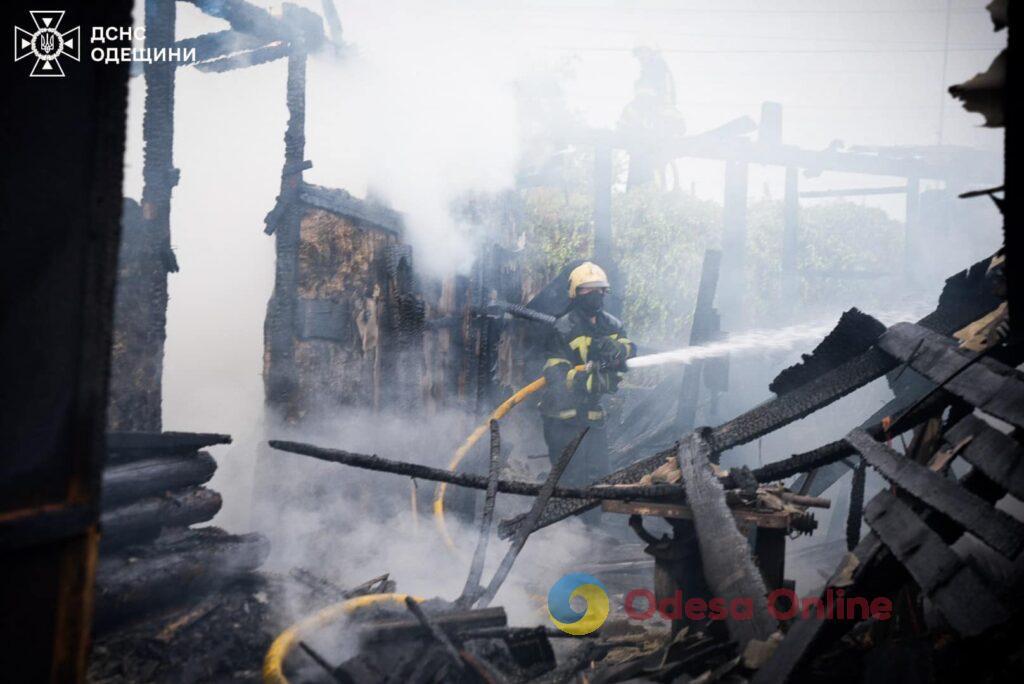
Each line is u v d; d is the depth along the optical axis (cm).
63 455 184
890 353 463
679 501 416
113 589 332
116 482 356
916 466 327
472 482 453
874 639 316
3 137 170
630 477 490
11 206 172
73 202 184
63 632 183
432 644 328
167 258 427
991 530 256
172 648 338
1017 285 246
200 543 390
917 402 399
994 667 229
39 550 178
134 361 415
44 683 179
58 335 182
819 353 494
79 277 187
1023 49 210
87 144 187
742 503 381
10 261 172
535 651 346
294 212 529
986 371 353
